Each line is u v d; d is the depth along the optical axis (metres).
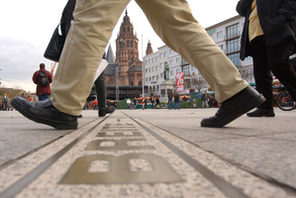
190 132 2.01
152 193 0.57
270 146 1.32
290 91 4.18
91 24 1.87
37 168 0.84
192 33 2.17
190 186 0.62
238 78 2.22
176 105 22.75
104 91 5.61
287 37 3.59
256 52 4.45
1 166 0.88
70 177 0.71
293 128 2.37
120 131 2.10
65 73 2.03
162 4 2.15
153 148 1.21
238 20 50.78
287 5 3.51
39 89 7.52
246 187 0.62
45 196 0.56
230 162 0.93
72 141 1.50
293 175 0.75
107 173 0.74
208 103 26.05
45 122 2.17
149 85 85.88
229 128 2.37
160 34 2.39
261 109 4.61
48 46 2.75
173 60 70.00
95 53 1.93
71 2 2.73
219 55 2.19
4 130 2.30
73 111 2.15
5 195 0.57
